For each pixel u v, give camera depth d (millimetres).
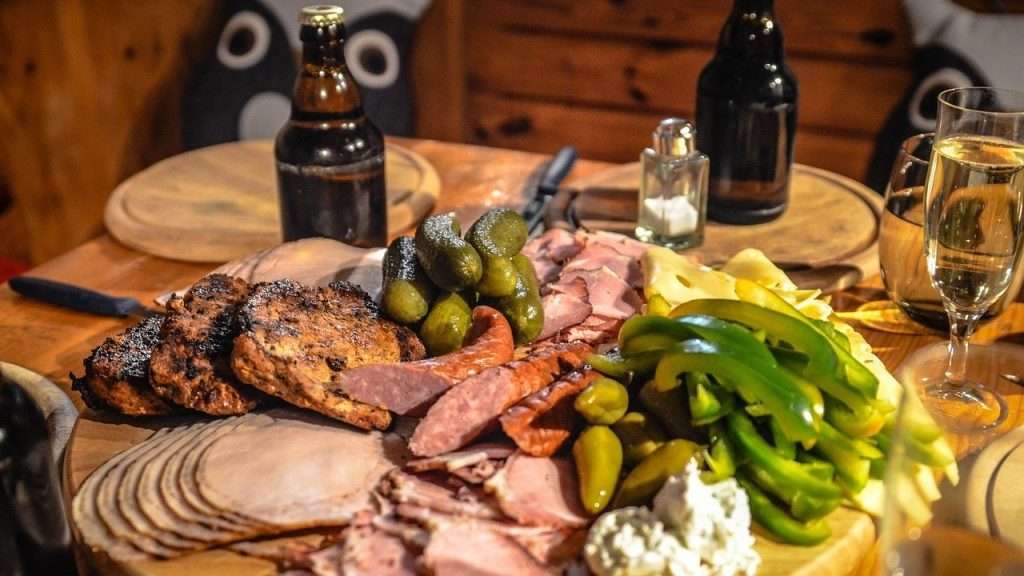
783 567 570
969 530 525
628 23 1485
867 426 599
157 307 796
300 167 830
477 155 1082
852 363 619
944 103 688
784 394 583
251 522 581
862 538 593
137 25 1504
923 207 754
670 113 1516
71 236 1605
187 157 1064
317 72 815
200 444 638
